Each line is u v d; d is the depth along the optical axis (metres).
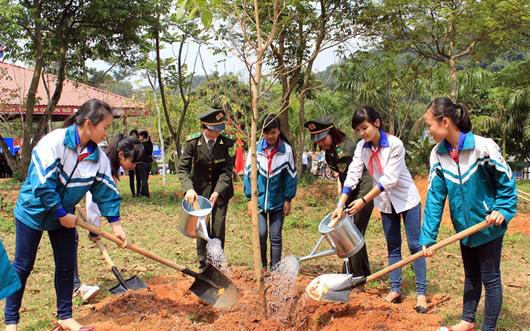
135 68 17.31
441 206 4.03
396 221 4.95
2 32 13.44
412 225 4.80
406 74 16.50
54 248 4.06
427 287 5.52
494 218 3.63
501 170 3.65
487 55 15.05
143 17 14.78
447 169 3.90
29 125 15.41
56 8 14.80
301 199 12.56
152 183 17.94
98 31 15.27
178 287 5.27
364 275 5.56
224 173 5.82
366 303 4.70
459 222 3.93
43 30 15.14
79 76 17.45
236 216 10.53
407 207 4.78
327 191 13.04
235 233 8.70
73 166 3.87
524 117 19.30
